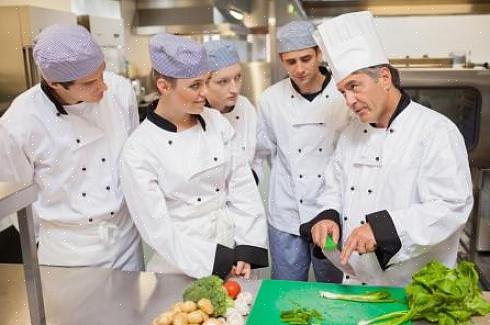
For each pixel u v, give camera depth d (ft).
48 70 4.00
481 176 7.88
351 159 4.57
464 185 3.98
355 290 3.86
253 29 10.52
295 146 6.10
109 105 4.75
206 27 11.03
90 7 11.49
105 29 10.25
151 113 4.32
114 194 4.73
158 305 3.78
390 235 3.88
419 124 4.19
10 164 4.33
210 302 3.39
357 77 3.99
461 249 8.91
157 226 4.10
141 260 5.29
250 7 10.30
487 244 8.23
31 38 8.19
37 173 4.51
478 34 8.87
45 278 4.29
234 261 4.18
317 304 3.68
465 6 8.73
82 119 4.48
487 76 7.54
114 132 4.75
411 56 9.16
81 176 4.57
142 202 4.15
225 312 3.44
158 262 4.57
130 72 11.98
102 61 4.15
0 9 8.15
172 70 3.94
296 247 6.48
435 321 3.44
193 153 4.25
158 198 4.15
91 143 4.56
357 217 4.46
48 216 4.60
